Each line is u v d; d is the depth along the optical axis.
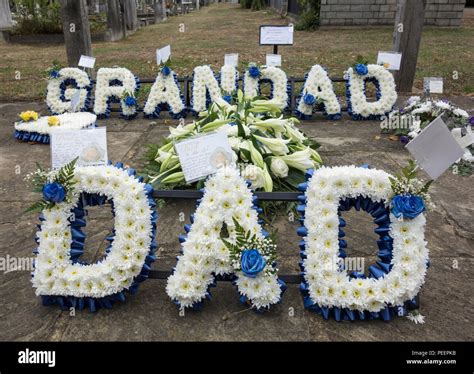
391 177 2.16
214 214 2.22
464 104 6.28
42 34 13.63
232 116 3.74
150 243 2.33
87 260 2.76
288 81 5.96
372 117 5.76
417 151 2.20
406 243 2.16
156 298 2.40
